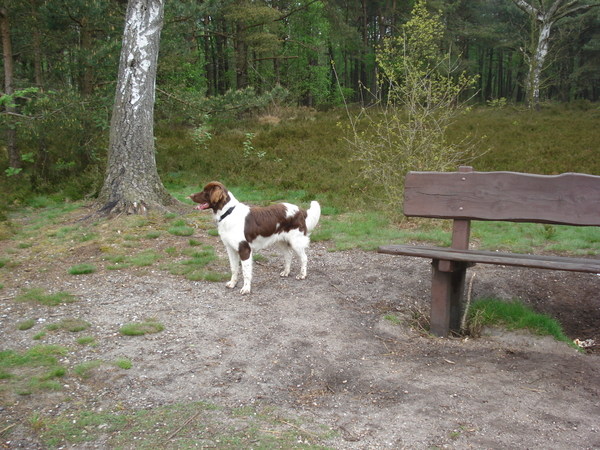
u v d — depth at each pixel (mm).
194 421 2682
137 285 5016
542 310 4801
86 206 8094
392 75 7938
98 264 5633
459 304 4312
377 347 3807
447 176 4082
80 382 3111
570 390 3037
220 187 4703
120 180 7668
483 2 36844
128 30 7488
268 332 3971
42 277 5215
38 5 10523
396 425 2668
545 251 6105
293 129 16531
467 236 4125
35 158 11914
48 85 10938
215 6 11547
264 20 21266
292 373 3334
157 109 12281
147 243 6438
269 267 5789
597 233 6770
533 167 10555
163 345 3682
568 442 2477
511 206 3844
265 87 26547
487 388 3070
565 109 25359
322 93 30938
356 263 5934
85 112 9828
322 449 2432
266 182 10820
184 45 12133
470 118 19344
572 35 33094
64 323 4023
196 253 6027
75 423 2639
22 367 3264
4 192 9758
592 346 4035
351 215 8258
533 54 19766
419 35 8008
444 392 3021
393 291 5105
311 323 4195
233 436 2537
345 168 11430
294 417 2766
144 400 2914
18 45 12016
